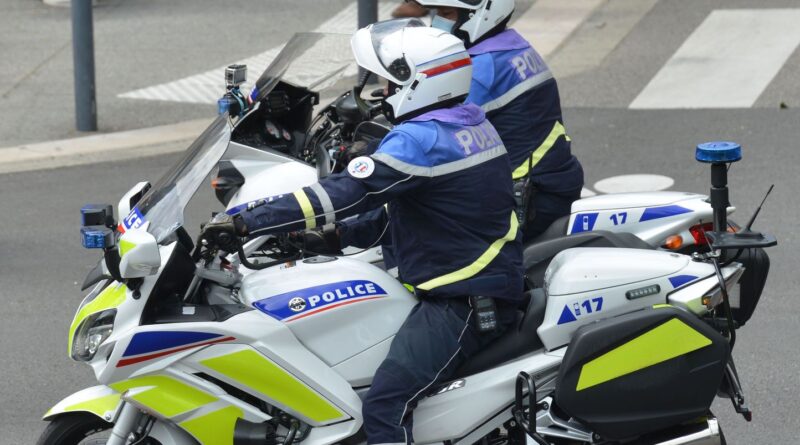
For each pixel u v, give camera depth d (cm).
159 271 994
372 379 1037
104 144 2803
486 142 1038
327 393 1020
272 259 1321
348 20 3934
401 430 1004
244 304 1034
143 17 4094
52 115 3053
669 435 1044
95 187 2495
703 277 1059
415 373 1006
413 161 991
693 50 3388
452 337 1020
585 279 1051
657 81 3134
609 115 2870
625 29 3647
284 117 1620
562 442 1051
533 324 1054
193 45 3697
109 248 957
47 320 1773
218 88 3253
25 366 1600
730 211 1462
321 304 1026
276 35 3772
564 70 3272
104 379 997
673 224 1420
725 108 2867
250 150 1512
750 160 2459
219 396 1013
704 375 1025
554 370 1042
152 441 1056
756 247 1013
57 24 4047
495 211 1030
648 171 2433
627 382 1016
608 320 1025
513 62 1340
